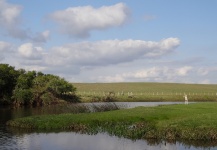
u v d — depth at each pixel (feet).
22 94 289.33
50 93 317.63
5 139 113.50
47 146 102.78
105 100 361.71
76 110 204.74
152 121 137.69
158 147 100.73
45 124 138.92
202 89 570.87
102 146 102.73
